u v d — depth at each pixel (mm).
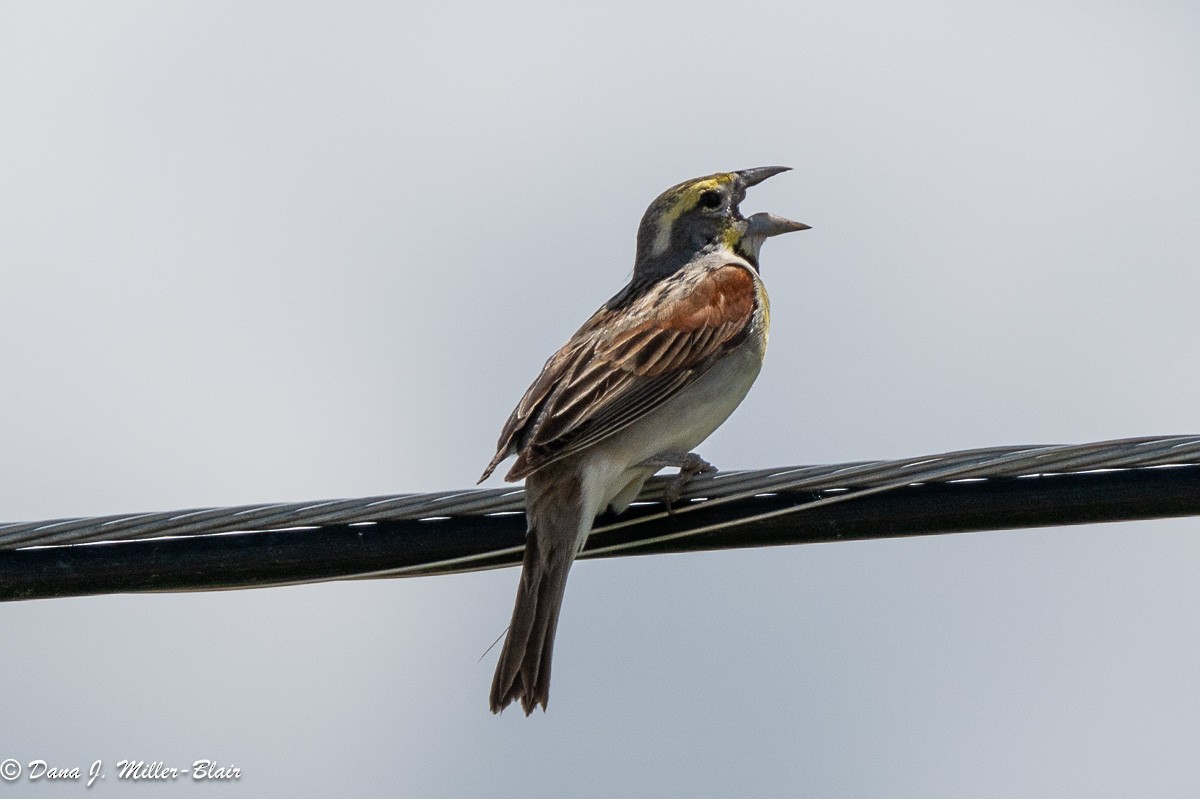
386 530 10516
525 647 10352
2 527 9977
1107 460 9711
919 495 10305
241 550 10375
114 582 10320
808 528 10539
